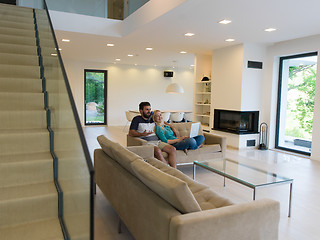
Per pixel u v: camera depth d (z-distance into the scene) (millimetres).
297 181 4219
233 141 6863
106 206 3141
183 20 4605
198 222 1650
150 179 1912
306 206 3266
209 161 4016
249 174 3287
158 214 1799
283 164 5262
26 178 2438
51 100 2957
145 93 12000
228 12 4137
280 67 6688
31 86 3420
